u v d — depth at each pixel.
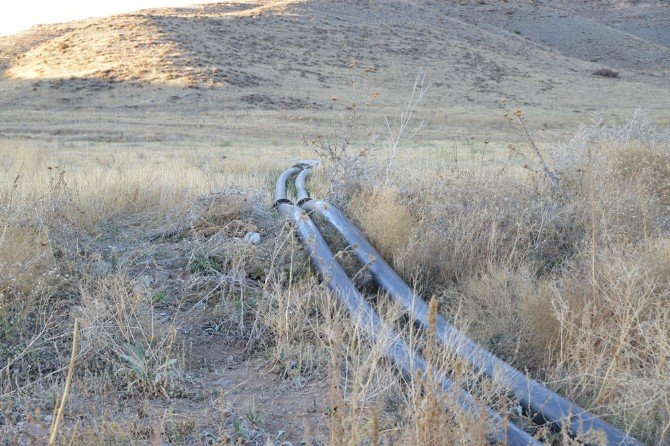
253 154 24.75
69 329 4.88
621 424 3.93
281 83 61.25
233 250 6.49
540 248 6.65
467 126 46.12
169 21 78.12
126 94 55.25
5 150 21.08
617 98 68.06
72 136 35.91
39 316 4.96
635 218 6.95
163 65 61.75
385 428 3.66
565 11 132.12
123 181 9.24
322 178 11.50
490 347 4.88
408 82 68.75
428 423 3.01
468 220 6.95
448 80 71.38
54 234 6.46
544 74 79.81
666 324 4.48
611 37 118.31
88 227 7.33
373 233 7.09
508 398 3.96
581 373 4.20
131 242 7.16
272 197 10.09
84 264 5.91
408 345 4.62
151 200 8.80
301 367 4.66
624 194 7.44
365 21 92.94
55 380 4.29
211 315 5.48
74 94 55.62
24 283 5.19
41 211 6.70
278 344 4.85
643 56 109.25
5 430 3.50
